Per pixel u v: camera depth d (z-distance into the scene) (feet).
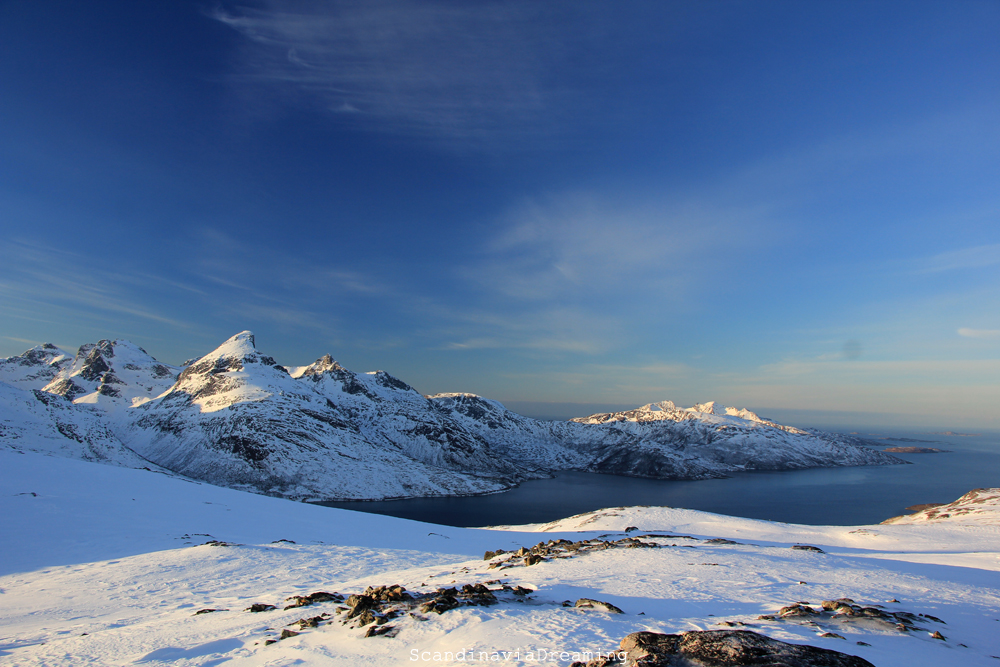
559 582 65.21
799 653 31.12
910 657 34.78
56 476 218.79
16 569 115.44
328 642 43.27
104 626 66.95
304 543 148.77
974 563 110.22
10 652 51.08
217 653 44.50
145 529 158.40
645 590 59.00
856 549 158.71
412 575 92.48
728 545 114.73
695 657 30.99
